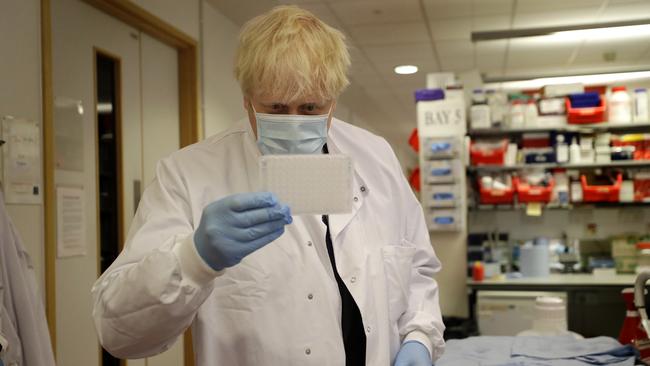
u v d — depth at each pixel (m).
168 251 0.86
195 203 1.06
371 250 1.13
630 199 4.19
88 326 2.58
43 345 1.84
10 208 2.07
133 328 0.87
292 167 0.93
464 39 5.04
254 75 0.92
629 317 2.13
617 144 4.19
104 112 2.77
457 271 4.14
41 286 2.22
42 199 2.23
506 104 4.29
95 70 2.69
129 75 2.98
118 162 2.85
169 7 3.22
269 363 1.01
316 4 4.16
